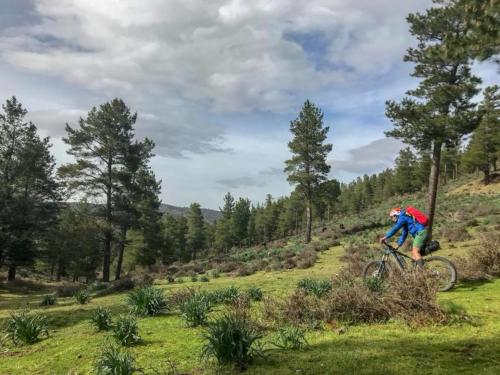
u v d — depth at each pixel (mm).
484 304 6168
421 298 5602
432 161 27297
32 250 36906
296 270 19391
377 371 3828
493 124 64625
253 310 7195
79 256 39531
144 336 6031
